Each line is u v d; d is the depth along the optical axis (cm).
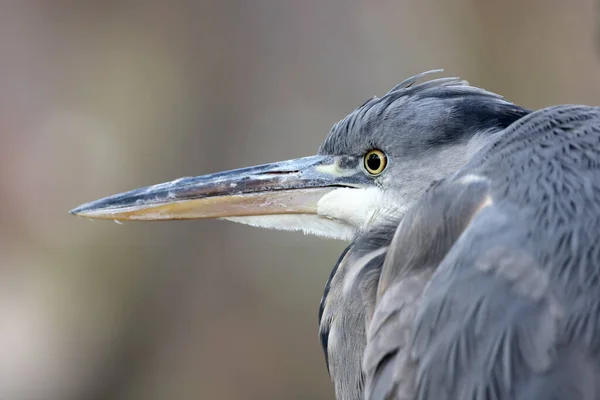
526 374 345
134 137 1245
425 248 419
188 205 594
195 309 1145
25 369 1154
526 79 1336
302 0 1286
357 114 563
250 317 1137
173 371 1138
